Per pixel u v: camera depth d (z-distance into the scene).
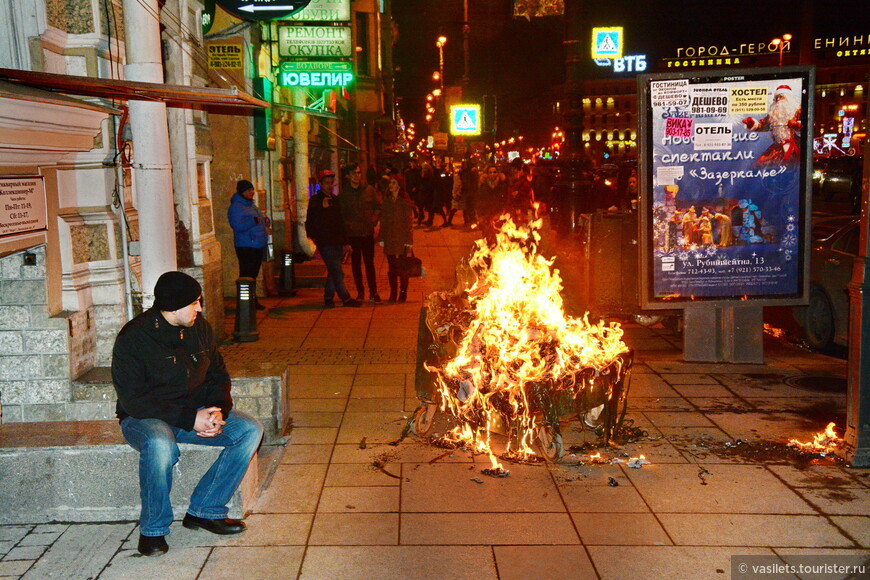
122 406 4.34
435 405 5.99
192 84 8.80
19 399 5.88
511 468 5.44
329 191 11.83
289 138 16.97
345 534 4.47
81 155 6.23
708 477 5.26
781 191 7.85
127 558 4.22
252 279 9.67
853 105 91.62
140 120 6.04
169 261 6.25
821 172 22.47
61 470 4.61
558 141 68.06
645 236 7.85
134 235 6.83
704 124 7.69
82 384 5.89
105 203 6.36
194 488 4.60
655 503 4.86
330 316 11.20
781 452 5.70
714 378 7.66
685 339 8.27
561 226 16.66
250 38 13.45
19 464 4.59
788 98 7.68
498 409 5.62
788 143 7.76
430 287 13.66
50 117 4.89
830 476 5.26
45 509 4.64
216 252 9.27
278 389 5.93
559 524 4.58
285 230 15.20
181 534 4.49
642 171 7.75
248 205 10.77
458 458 5.64
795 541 4.36
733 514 4.70
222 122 12.49
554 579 3.97
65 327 5.84
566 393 5.46
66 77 4.59
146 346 4.26
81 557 4.23
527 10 18.33
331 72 14.81
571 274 6.42
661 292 7.96
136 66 5.98
